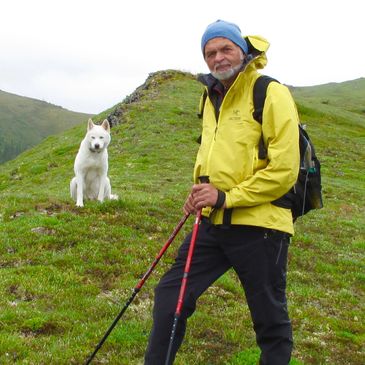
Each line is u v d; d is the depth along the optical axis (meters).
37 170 15.52
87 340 3.07
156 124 16.66
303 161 2.33
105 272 4.35
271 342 2.37
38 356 2.80
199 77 2.51
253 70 2.32
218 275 2.42
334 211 9.69
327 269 5.75
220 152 2.29
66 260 4.47
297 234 6.99
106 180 6.34
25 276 3.99
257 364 3.02
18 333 3.08
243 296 4.31
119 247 4.97
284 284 2.39
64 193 8.51
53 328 3.20
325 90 60.94
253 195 2.20
